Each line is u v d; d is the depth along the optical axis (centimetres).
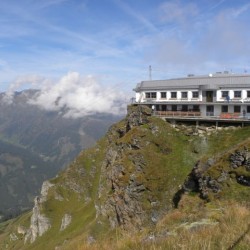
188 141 7744
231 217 2267
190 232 2025
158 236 2103
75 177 13438
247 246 1568
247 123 7562
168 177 6794
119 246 1942
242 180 4462
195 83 8950
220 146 7206
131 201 6619
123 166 7375
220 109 8331
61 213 12850
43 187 15000
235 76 8488
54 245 10069
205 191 4684
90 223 8631
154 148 7588
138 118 8731
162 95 9512
